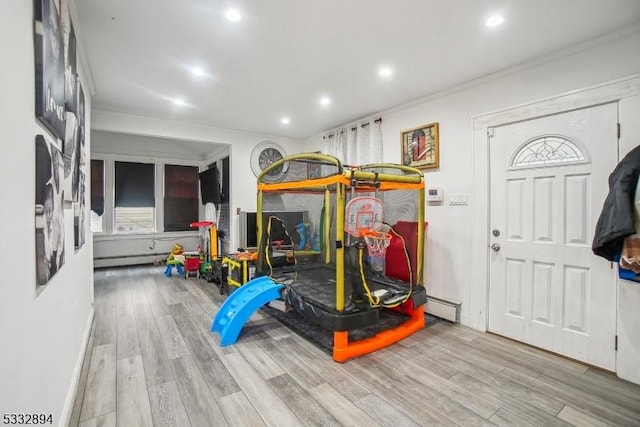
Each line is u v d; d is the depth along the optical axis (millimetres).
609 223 1988
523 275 2719
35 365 1161
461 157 3156
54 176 1390
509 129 2797
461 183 3158
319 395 1961
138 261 6223
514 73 2752
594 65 2297
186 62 2695
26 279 1073
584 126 2355
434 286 3420
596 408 1850
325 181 2617
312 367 2307
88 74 2898
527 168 2682
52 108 1328
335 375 2199
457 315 3160
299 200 3918
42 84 1182
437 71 2857
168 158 6566
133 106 3846
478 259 3008
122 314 3402
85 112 2818
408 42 2365
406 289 3039
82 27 2143
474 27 2162
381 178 2691
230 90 3336
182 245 6664
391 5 1920
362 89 3289
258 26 2152
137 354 2484
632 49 2131
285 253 3910
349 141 4586
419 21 2094
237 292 3168
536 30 2189
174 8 1951
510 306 2805
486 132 2947
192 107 3900
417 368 2301
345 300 2652
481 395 1974
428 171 3473
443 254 3324
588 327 2346
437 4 1911
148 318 3289
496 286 2902
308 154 2771
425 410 1826
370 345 2543
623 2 1879
